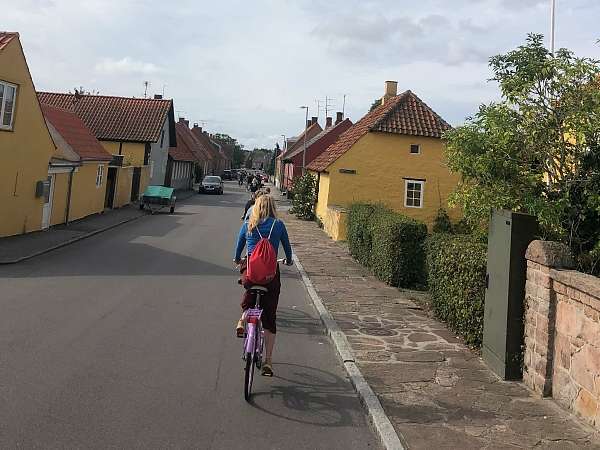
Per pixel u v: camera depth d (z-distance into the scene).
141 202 29.73
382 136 24.67
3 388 5.04
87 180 23.97
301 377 5.87
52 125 23.09
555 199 7.03
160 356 6.24
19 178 16.19
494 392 5.46
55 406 4.71
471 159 7.48
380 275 12.29
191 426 4.48
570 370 4.98
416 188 24.89
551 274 5.23
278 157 92.06
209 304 9.12
